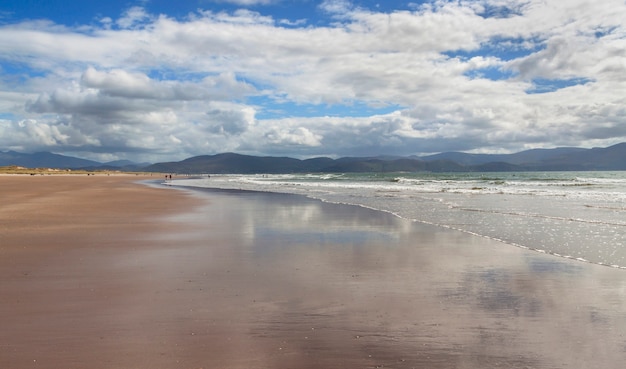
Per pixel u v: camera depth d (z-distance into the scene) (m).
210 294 7.64
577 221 18.52
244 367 4.80
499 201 29.83
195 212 22.75
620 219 19.17
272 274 9.15
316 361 4.98
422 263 10.29
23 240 13.41
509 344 5.48
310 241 13.53
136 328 5.96
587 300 7.34
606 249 12.13
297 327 6.05
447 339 5.64
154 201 30.34
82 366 4.78
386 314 6.62
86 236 14.28
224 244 12.91
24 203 27.00
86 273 9.17
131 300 7.26
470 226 17.09
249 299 7.35
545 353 5.21
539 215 20.83
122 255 11.17
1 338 5.59
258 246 12.58
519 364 4.92
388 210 23.86
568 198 32.34
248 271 9.41
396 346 5.42
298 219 19.55
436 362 4.97
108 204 27.09
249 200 32.16
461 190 44.56
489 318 6.44
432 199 32.28
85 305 6.98
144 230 15.81
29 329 5.91
